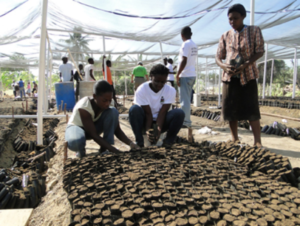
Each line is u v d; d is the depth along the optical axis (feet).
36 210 7.23
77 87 27.91
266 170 7.50
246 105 11.12
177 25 19.34
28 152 11.89
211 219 4.91
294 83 37.96
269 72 78.07
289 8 17.95
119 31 20.48
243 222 4.68
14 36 24.40
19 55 43.11
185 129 17.48
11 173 9.10
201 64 57.93
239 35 10.81
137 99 10.52
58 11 17.83
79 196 5.78
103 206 5.30
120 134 10.53
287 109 31.17
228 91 11.39
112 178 6.56
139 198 5.56
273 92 76.59
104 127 9.91
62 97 27.12
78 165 7.48
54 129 19.31
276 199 5.70
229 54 11.19
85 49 35.01
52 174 9.61
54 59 46.44
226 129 17.84
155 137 9.92
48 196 7.98
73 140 8.78
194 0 14.94
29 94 80.74
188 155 8.41
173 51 37.09
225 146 9.70
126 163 7.76
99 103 8.77
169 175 6.74
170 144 10.02
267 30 24.34
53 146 13.62
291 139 14.48
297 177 7.44
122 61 49.62
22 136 16.39
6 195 7.18
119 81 95.76
